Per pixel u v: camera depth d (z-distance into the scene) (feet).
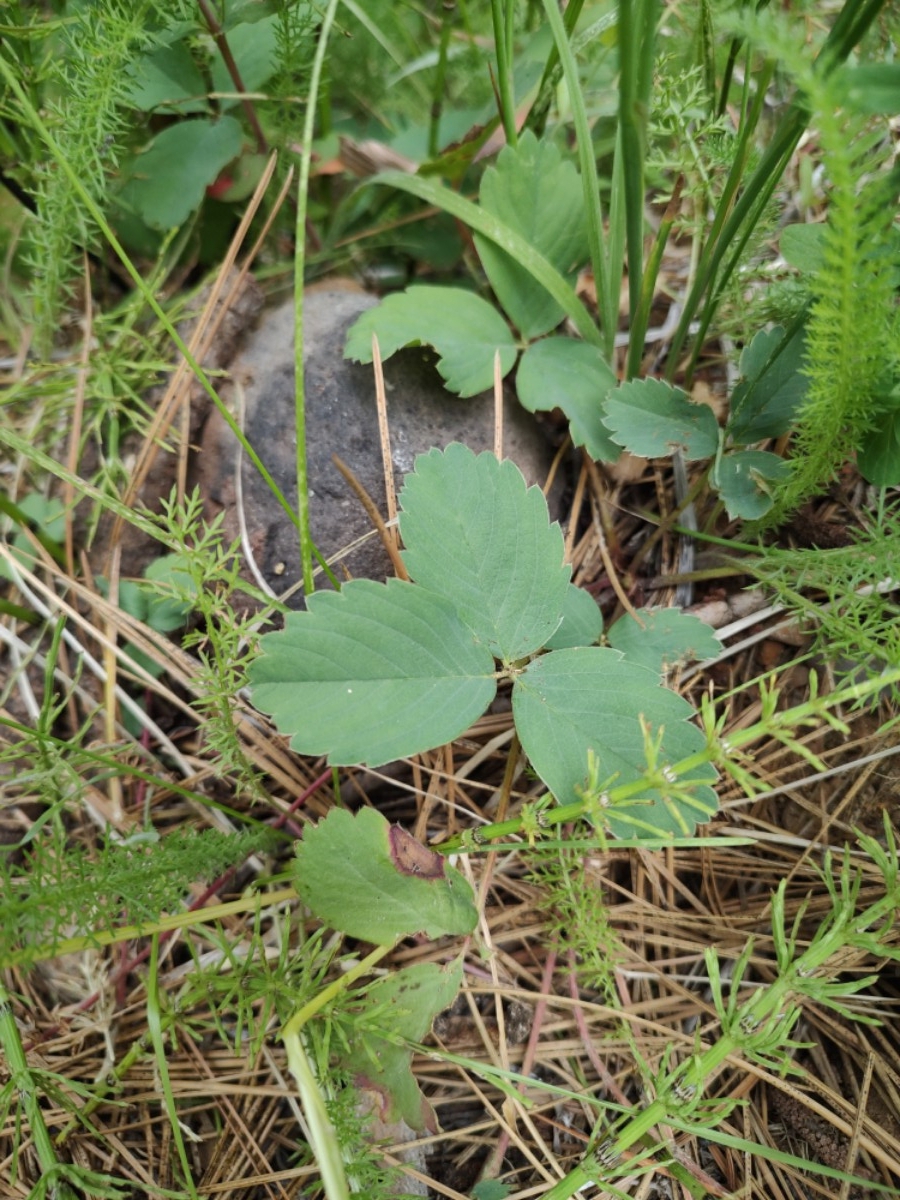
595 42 0.79
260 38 0.74
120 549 0.66
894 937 0.55
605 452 0.62
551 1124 0.55
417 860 0.48
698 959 0.58
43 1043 0.56
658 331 0.75
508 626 0.51
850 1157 0.52
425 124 0.83
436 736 0.47
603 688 0.49
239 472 0.65
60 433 0.68
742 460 0.59
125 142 0.73
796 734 0.62
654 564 0.69
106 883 0.47
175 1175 0.51
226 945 0.49
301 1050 0.42
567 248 0.67
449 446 0.52
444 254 0.79
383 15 0.81
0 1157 0.54
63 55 0.69
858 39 0.45
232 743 0.53
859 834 0.45
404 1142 0.53
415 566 0.50
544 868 0.59
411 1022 0.49
